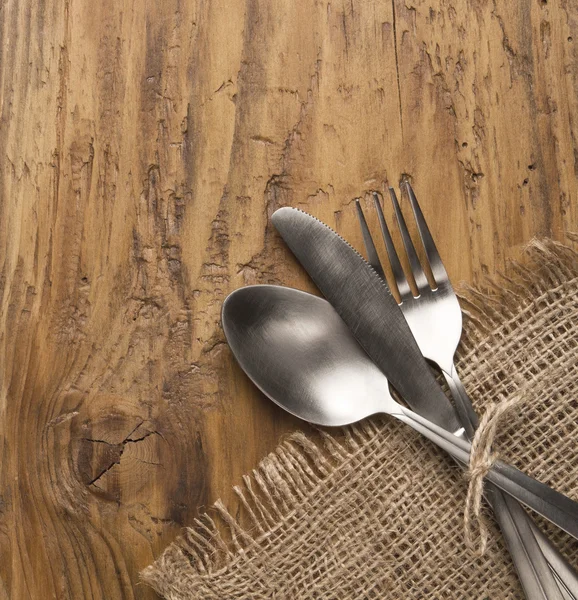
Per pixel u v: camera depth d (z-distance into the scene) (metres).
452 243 0.60
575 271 0.58
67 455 0.56
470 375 0.56
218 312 0.58
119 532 0.55
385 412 0.54
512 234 0.61
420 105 0.62
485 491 0.52
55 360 0.58
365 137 0.61
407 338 0.54
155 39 0.62
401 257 0.59
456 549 0.52
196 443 0.56
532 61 0.63
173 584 0.52
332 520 0.53
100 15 0.62
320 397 0.55
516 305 0.58
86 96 0.61
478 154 0.62
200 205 0.60
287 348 0.55
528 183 0.61
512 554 0.50
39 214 0.60
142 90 0.61
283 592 0.52
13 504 0.56
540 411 0.55
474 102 0.62
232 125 0.61
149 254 0.59
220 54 0.62
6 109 0.61
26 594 0.54
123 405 0.57
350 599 0.52
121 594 0.54
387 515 0.53
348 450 0.55
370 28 0.63
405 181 0.61
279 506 0.55
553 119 0.62
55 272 0.59
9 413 0.57
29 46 0.62
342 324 0.56
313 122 0.61
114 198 0.60
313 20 0.63
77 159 0.61
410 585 0.52
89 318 0.58
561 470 0.54
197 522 0.54
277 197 0.60
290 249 0.58
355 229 0.60
